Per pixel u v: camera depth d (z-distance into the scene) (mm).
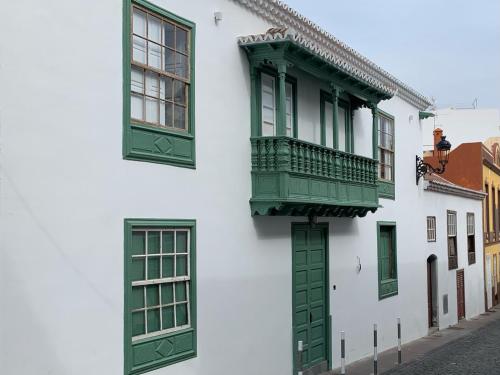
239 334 10531
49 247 7148
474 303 27438
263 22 11656
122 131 8234
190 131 9570
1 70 6664
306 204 11391
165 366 8836
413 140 19406
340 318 14180
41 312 7023
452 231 23922
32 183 6973
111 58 8086
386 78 17047
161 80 9117
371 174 14516
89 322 7637
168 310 9094
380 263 16594
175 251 9250
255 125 11047
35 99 7027
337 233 14266
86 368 7570
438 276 21703
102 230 7875
